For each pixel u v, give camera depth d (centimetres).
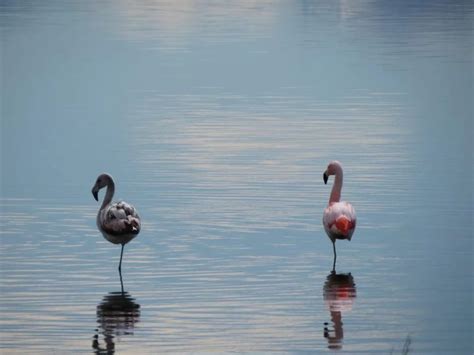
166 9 5338
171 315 1234
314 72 3328
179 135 2361
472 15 4988
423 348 1138
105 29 4456
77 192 1836
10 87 3091
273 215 1677
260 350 1126
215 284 1345
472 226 1605
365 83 3120
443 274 1386
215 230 1591
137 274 1384
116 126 2478
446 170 1994
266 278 1370
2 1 5791
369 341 1158
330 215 1436
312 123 2508
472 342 1157
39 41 4081
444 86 3050
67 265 1423
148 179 1931
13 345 1139
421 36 4203
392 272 1396
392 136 2344
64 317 1226
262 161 2086
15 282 1350
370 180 1916
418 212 1691
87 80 3194
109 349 1127
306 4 5653
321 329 1191
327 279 1367
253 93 2948
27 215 1677
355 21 4775
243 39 4116
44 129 2456
